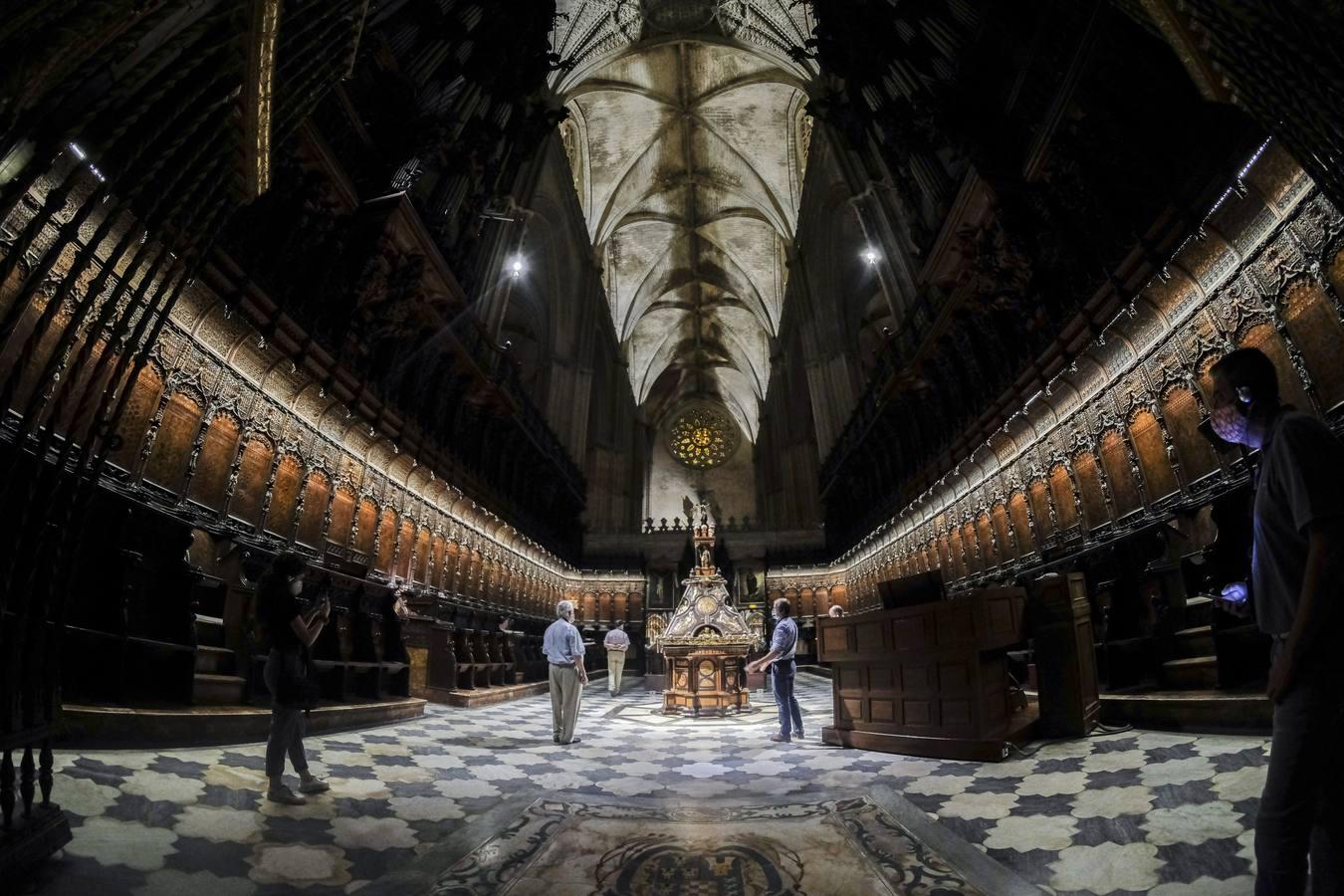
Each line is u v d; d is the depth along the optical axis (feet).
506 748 22.71
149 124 10.21
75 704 14.90
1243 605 7.80
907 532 64.03
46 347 21.25
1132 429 30.01
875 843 11.60
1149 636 21.67
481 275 60.90
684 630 36.83
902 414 62.75
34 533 9.11
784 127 111.96
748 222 133.59
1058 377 34.37
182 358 27.91
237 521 31.83
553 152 91.71
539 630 79.66
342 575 27.37
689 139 119.34
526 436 75.87
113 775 12.60
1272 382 6.97
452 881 10.03
